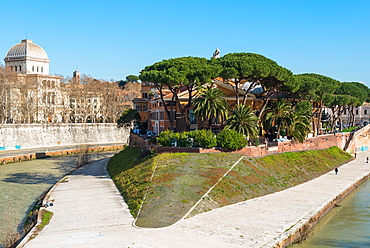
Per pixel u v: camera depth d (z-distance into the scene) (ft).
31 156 366.43
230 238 131.03
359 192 234.38
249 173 216.33
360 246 141.28
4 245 132.87
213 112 250.98
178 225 142.51
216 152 239.71
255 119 259.80
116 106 581.12
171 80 248.32
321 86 346.33
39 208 173.47
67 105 549.13
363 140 434.71
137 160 256.11
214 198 175.32
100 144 508.94
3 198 205.87
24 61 620.90
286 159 272.31
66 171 300.81
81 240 127.95
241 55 299.79
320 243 143.54
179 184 184.65
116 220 150.82
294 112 303.89
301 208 176.24
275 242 128.67
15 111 476.54
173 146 244.01
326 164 305.32
